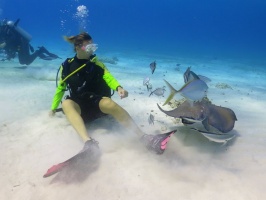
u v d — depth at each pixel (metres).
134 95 5.88
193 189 2.38
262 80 10.03
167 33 90.50
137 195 2.34
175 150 3.18
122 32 83.06
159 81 8.06
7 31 8.95
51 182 2.56
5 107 4.71
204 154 3.09
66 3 143.88
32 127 3.87
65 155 3.08
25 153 3.12
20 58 9.23
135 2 139.00
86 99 3.65
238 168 2.76
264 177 2.58
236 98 6.07
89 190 2.42
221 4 129.12
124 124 3.48
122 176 2.60
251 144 3.37
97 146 2.95
